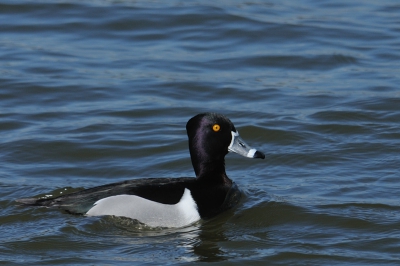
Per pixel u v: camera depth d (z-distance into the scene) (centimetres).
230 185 1261
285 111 1728
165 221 1153
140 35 2219
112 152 1507
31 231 1123
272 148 1534
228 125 1241
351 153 1491
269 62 2042
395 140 1552
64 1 2416
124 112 1723
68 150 1510
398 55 2080
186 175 1412
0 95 1803
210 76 1947
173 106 1762
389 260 1066
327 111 1712
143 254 1070
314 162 1456
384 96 1798
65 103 1775
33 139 1548
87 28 2250
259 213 1222
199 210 1182
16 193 1284
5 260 1045
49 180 1370
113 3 2425
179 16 2330
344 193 1305
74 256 1059
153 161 1472
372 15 2397
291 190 1323
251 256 1080
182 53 2103
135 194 1161
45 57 2036
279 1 2516
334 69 2002
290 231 1166
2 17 2300
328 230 1169
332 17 2370
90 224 1135
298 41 2180
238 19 2314
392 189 1316
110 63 2016
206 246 1106
